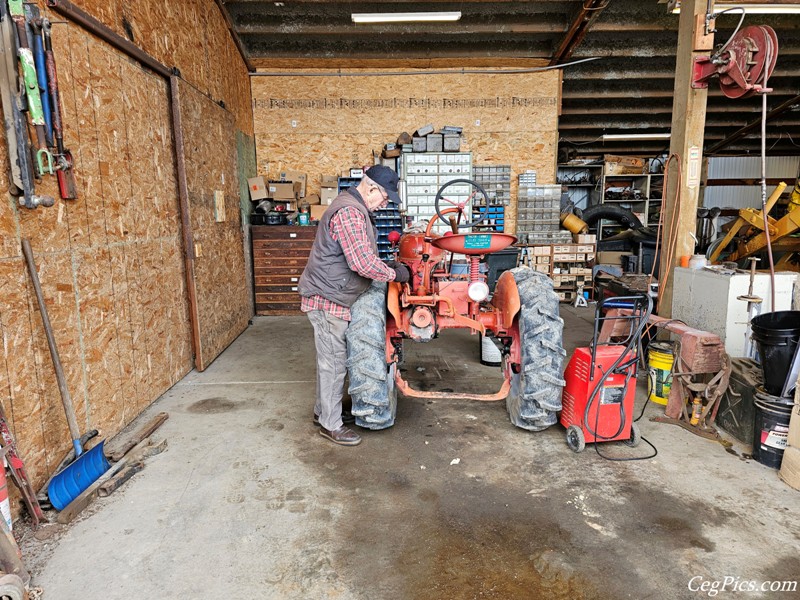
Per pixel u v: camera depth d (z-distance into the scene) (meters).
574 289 7.07
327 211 2.44
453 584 1.62
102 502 2.09
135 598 1.56
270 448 2.60
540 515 1.98
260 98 6.76
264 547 1.80
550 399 2.52
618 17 6.02
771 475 2.29
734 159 10.27
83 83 2.51
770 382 2.38
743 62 2.97
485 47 6.63
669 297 3.82
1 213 1.91
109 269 2.73
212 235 4.38
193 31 4.23
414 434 2.76
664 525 1.91
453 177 6.61
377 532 1.89
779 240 6.30
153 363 3.27
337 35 6.22
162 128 3.48
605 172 8.63
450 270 3.09
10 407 1.93
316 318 2.53
